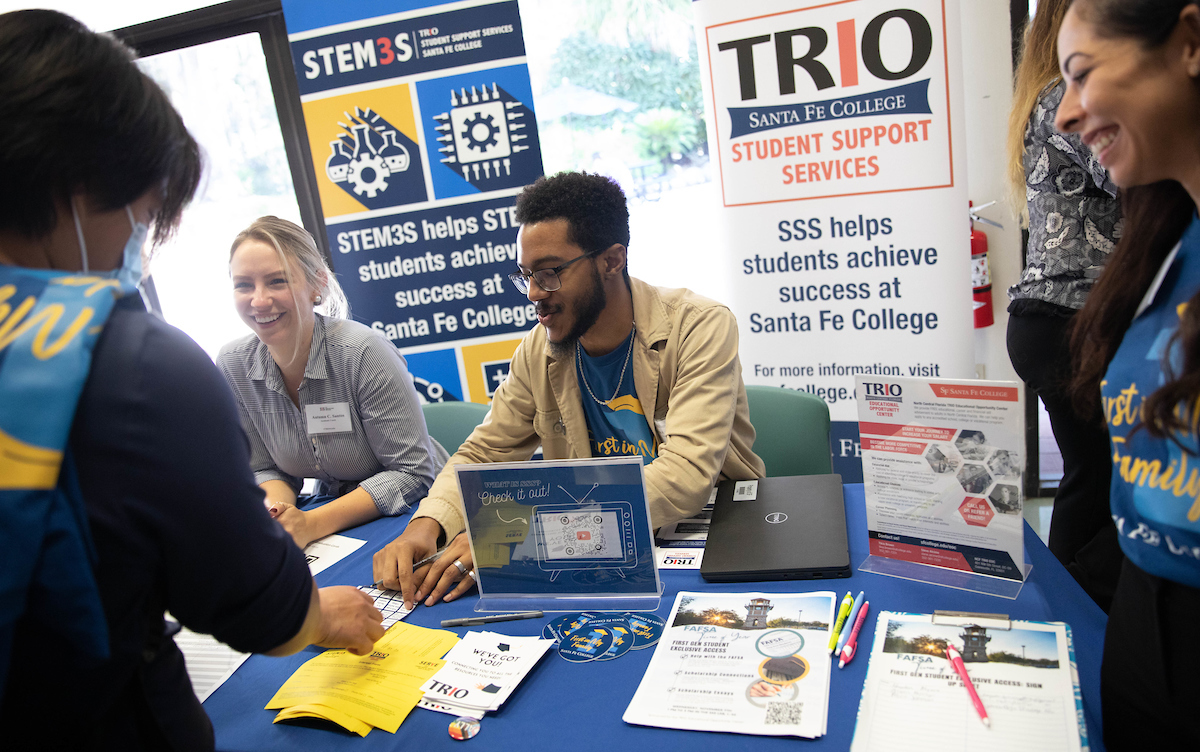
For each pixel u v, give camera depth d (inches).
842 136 96.1
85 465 23.0
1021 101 64.2
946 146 92.9
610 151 124.5
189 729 29.7
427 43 106.7
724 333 57.6
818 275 101.8
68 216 24.7
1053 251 63.1
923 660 34.8
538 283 54.7
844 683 34.7
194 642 45.4
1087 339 33.7
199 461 25.1
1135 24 24.4
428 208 112.5
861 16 91.7
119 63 25.3
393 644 42.6
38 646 23.5
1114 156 27.6
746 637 38.7
